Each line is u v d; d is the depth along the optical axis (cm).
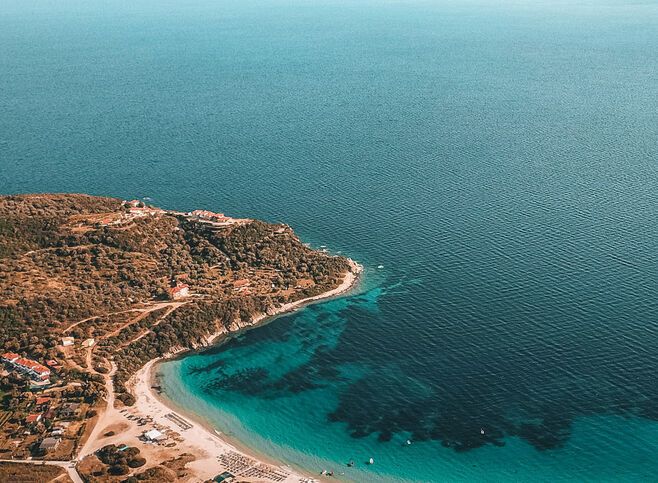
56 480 15550
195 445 17075
